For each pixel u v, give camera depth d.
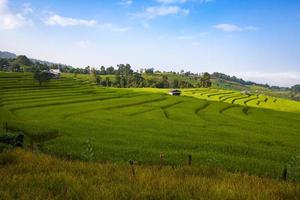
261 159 35.62
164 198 11.45
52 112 81.75
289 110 159.00
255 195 12.05
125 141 44.31
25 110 83.44
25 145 34.12
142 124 69.19
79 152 33.41
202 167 18.88
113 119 75.00
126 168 17.25
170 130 61.47
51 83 175.88
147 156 33.38
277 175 26.55
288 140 59.16
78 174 15.20
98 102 111.50
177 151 37.62
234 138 56.28
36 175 14.28
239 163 31.50
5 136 31.77
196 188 12.88
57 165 17.53
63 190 11.95
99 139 45.12
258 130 72.12
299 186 14.12
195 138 52.59
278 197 11.96
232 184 13.81
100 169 16.72
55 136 46.78
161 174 15.84
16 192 11.62
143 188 12.66
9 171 15.44
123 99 125.44
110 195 11.38
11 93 122.06
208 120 86.75
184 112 99.44
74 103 105.75
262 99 199.62
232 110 117.44
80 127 57.28
